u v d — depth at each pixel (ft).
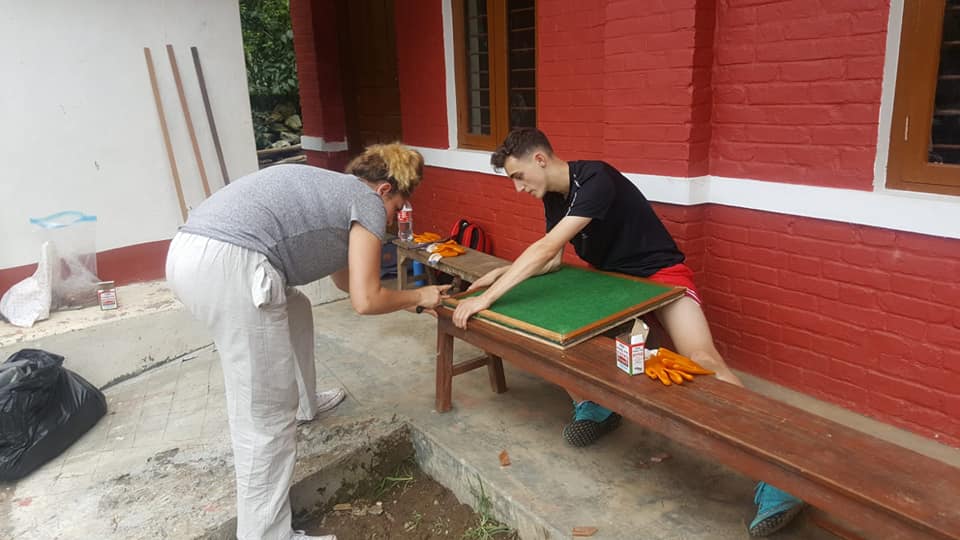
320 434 9.94
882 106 9.23
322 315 15.38
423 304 9.04
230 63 15.21
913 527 4.86
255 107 35.27
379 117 22.00
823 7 9.53
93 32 13.43
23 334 11.73
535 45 14.60
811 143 10.05
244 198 7.34
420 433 9.94
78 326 12.10
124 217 14.35
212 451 9.89
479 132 16.87
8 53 12.59
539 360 8.02
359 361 12.69
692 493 8.34
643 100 11.46
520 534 8.30
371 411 10.62
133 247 14.55
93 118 13.67
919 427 9.64
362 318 15.10
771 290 10.98
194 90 14.83
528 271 8.77
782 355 11.10
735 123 10.87
